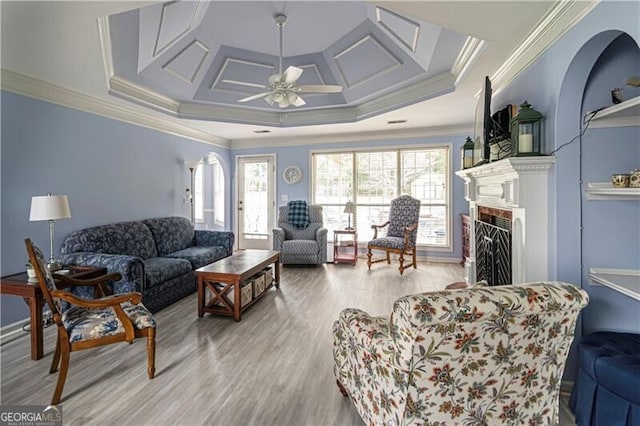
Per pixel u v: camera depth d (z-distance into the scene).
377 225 5.52
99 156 3.61
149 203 4.41
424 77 3.54
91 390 1.93
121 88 3.52
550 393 1.35
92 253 3.05
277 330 2.78
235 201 6.61
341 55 3.76
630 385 1.33
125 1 1.92
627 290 1.53
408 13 1.92
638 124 1.77
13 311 2.72
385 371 1.29
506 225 2.50
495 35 2.13
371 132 5.68
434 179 5.49
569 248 1.88
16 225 2.75
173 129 4.89
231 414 1.72
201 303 3.06
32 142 2.87
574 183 1.87
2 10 1.95
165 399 1.84
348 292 3.83
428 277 4.48
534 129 2.06
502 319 1.12
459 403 1.22
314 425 1.65
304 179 6.17
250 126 5.11
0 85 2.61
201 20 3.15
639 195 1.67
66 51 2.51
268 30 3.31
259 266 3.37
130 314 2.05
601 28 1.52
